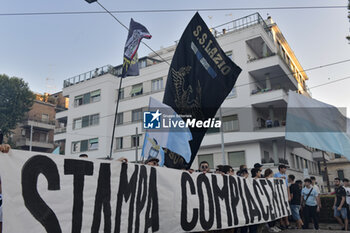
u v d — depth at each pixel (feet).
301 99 28.96
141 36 25.45
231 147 79.56
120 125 99.19
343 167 149.28
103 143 98.63
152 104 20.65
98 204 11.40
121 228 12.12
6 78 122.62
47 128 145.38
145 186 13.74
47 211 9.66
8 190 8.77
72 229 10.30
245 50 81.20
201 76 21.27
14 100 121.80
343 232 26.32
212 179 18.24
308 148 109.09
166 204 14.62
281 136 71.77
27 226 9.05
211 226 17.08
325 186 149.07
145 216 13.37
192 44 22.24
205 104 20.63
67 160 10.65
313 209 30.66
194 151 20.08
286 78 84.17
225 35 85.10
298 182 32.45
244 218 20.10
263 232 26.99
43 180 9.75
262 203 22.77
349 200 30.81
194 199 16.39
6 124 118.32
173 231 14.74
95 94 105.70
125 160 13.15
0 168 8.69
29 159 9.46
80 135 105.70
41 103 149.48
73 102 111.55
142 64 105.29
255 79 83.46
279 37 102.58
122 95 102.53
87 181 11.21
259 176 24.67
